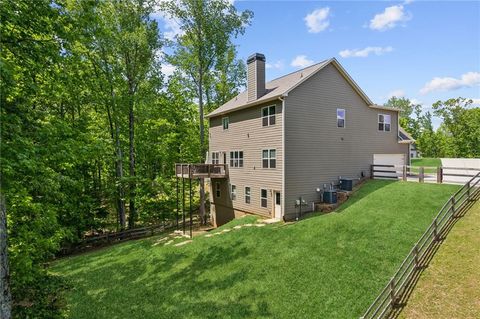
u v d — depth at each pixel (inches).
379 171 753.0
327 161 688.4
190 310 346.6
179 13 743.1
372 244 423.2
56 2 298.8
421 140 2005.4
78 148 326.3
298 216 628.7
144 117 847.7
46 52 293.3
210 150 946.7
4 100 256.4
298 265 408.2
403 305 296.4
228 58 1147.9
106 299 394.0
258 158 703.7
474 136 1568.7
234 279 405.1
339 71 709.3
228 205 833.5
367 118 775.1
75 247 693.3
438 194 549.3
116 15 681.0
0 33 247.9
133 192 794.8
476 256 340.2
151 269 482.3
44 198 387.2
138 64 738.2
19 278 324.8
